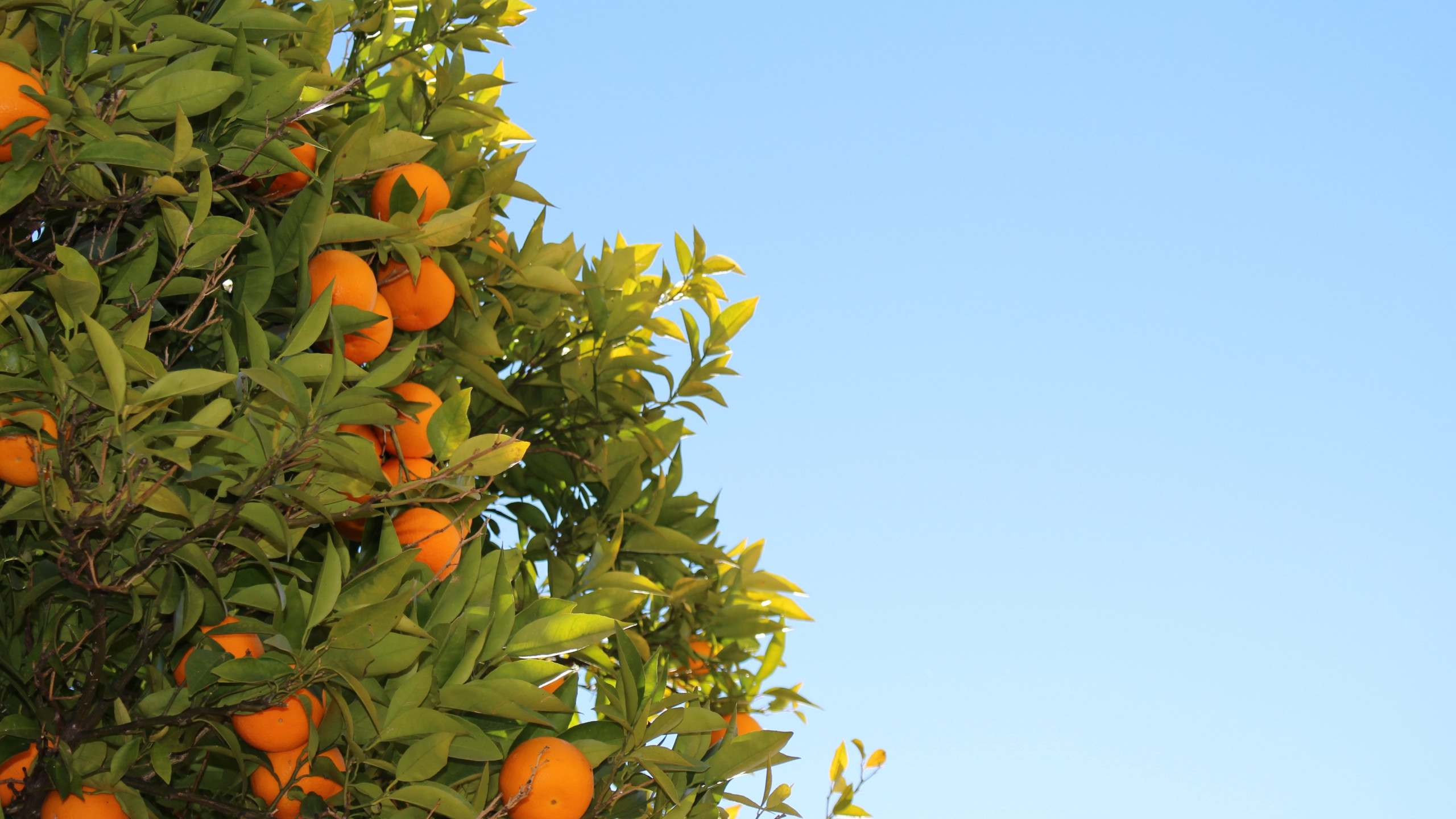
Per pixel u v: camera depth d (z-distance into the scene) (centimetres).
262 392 267
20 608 267
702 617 337
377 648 270
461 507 285
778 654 347
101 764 269
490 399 323
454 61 308
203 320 279
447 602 282
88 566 262
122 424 255
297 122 283
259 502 262
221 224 270
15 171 260
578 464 324
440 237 285
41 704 271
